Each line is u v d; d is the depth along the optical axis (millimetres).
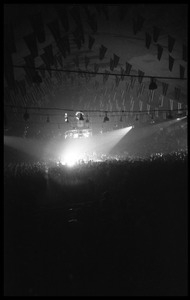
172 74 13391
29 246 5523
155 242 5527
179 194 8414
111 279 4355
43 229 6305
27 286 4250
